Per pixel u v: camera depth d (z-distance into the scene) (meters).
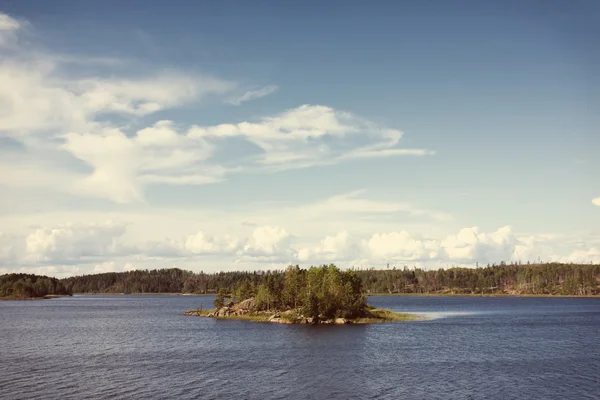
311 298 199.62
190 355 119.31
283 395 78.88
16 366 105.12
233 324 199.62
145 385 85.81
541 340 144.62
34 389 82.88
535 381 87.94
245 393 80.12
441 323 198.50
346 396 78.12
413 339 146.12
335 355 116.81
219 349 129.00
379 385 85.31
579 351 122.56
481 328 178.75
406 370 98.06
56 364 107.62
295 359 111.69
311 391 81.25
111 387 84.25
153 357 116.88
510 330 172.38
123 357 117.12
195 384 86.56
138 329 186.00
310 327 182.62
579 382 87.19
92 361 111.44
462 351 122.25
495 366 102.19
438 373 95.06
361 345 133.38
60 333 174.62
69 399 76.19
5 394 79.44
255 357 115.06
